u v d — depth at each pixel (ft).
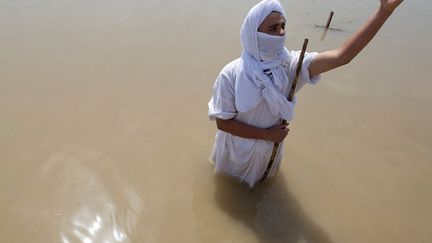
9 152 11.61
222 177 11.16
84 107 13.44
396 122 13.71
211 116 9.73
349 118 13.78
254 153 10.08
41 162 11.34
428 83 15.71
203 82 14.99
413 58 17.20
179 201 10.48
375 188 11.25
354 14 20.43
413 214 10.56
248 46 8.92
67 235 9.44
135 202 10.37
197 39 17.60
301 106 14.21
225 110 9.41
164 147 12.11
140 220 9.91
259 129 9.55
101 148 11.93
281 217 10.25
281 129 9.63
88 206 10.18
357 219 10.34
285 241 9.68
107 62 15.78
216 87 9.46
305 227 10.04
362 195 11.02
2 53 15.89
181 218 10.05
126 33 17.80
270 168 10.71
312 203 10.69
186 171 11.35
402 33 19.08
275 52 8.89
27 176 10.90
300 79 9.34
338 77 15.87
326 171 11.68
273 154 10.27
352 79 15.78
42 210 10.01
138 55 16.31
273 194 10.83
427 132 13.34
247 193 10.78
